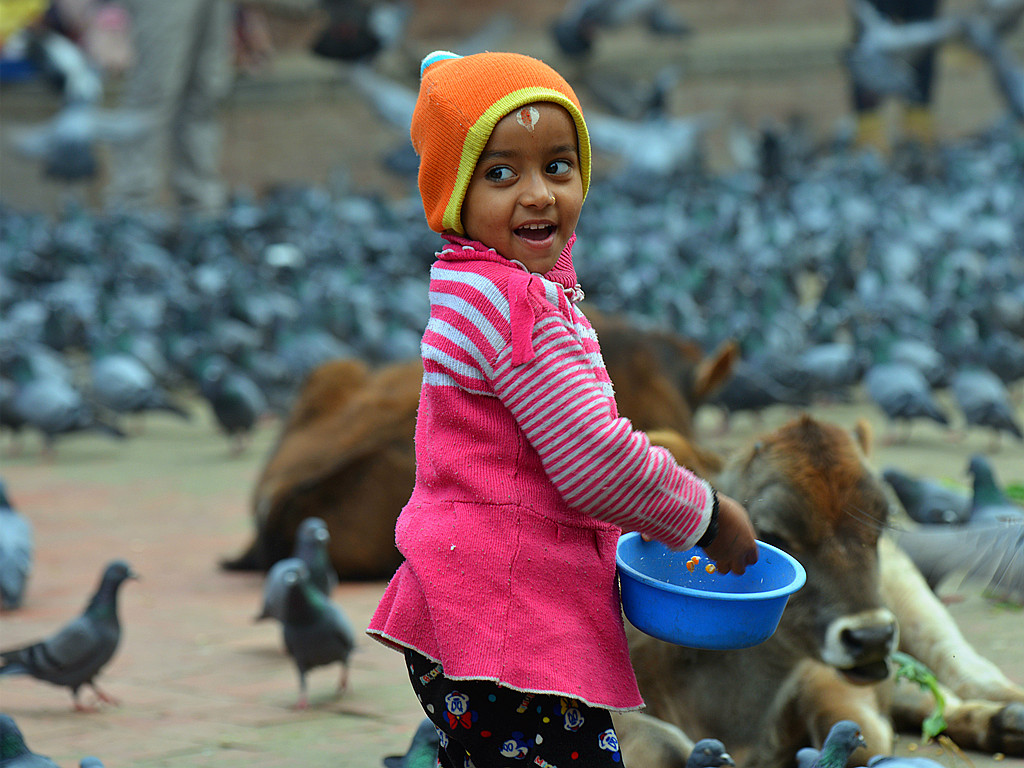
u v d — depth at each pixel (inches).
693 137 3587.6
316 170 4333.2
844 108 4311.0
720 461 517.0
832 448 442.9
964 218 2687.0
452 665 322.3
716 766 410.0
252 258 2642.7
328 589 737.0
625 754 443.2
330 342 1722.4
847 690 469.4
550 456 322.0
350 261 2470.5
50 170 3112.7
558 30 3929.6
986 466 799.1
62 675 604.4
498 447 331.0
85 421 1402.6
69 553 956.0
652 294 1926.7
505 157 332.2
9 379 1491.1
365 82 3024.1
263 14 4532.5
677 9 4635.8
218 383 1392.7
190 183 3225.9
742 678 472.4
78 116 3080.7
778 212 2851.9
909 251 2336.4
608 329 857.5
